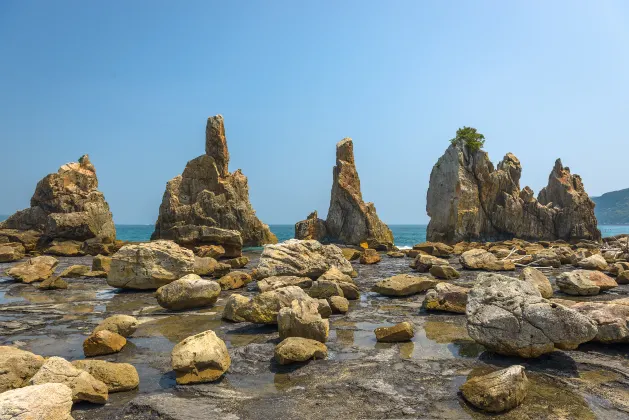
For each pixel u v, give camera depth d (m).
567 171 64.50
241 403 7.23
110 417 6.79
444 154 57.78
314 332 10.39
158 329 12.33
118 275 18.75
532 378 8.16
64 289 19.23
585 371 8.49
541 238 59.47
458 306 13.95
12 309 15.09
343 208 49.94
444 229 55.97
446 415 6.71
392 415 6.73
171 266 19.17
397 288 17.14
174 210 45.09
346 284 16.78
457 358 9.39
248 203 50.31
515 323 9.19
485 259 24.62
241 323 12.98
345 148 51.62
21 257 32.59
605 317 10.12
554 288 18.25
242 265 26.95
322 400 7.32
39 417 5.51
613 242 50.03
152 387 8.05
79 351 10.34
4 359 7.74
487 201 57.22
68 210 43.72
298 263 20.08
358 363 9.14
